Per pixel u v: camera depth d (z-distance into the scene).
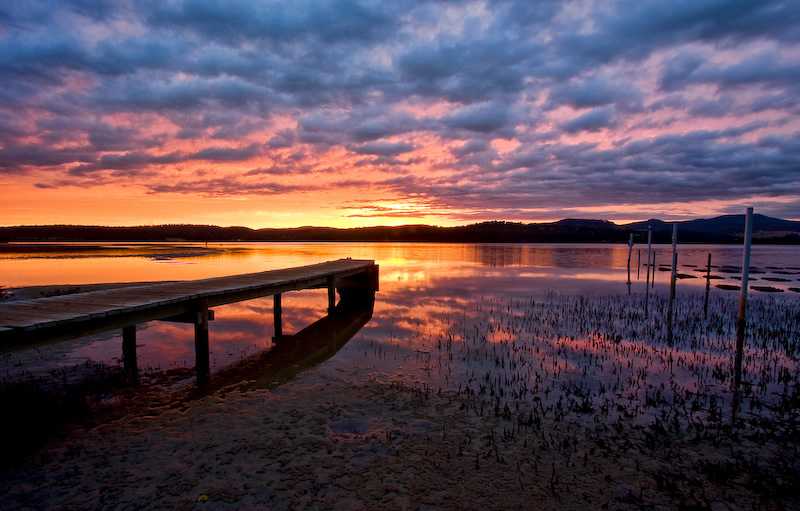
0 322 5.89
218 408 6.45
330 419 6.05
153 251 60.28
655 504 4.11
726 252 69.25
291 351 9.82
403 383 7.57
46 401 6.71
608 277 27.06
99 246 82.25
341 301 17.02
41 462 4.90
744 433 5.61
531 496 4.24
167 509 4.05
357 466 4.79
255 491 4.33
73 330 6.37
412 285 22.42
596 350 9.73
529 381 7.69
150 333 11.41
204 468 4.76
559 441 5.39
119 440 5.43
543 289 20.95
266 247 85.94
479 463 4.85
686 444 5.30
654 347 10.01
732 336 11.12
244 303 16.91
